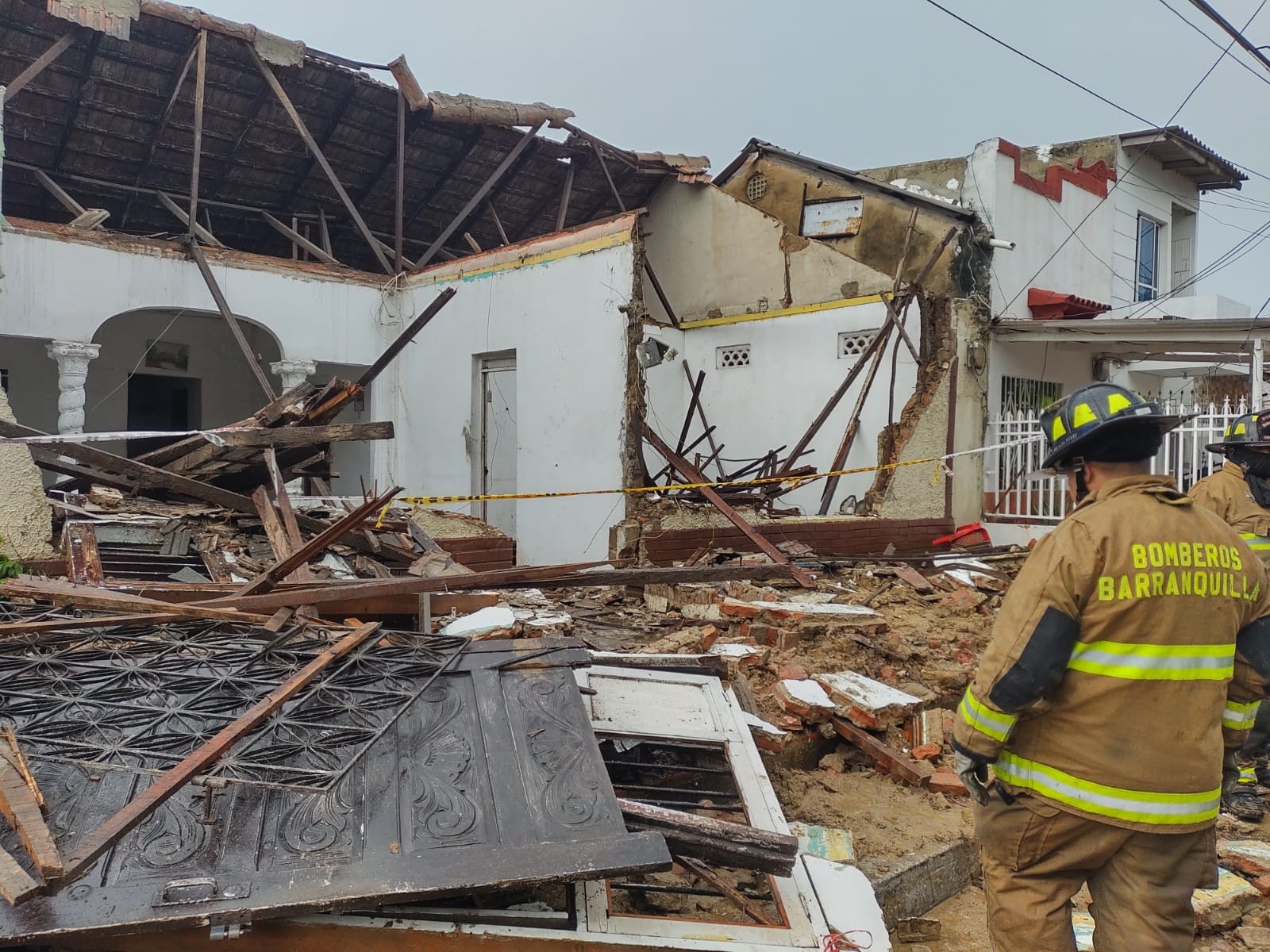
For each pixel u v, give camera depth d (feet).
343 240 45.27
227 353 47.34
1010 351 38.37
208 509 21.59
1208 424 33.30
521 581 18.79
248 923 7.47
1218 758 7.54
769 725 14.93
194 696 10.68
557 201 46.62
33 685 10.81
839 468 36.19
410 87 36.01
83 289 31.22
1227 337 32.07
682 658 15.12
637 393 29.50
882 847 12.74
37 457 21.89
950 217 38.06
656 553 28.86
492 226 47.24
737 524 28.22
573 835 8.36
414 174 41.60
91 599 13.79
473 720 10.54
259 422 21.58
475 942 8.11
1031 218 41.16
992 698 7.55
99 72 32.35
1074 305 39.17
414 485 37.88
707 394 42.27
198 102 32.65
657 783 12.98
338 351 37.14
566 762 9.70
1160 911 7.52
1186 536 7.48
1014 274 39.91
